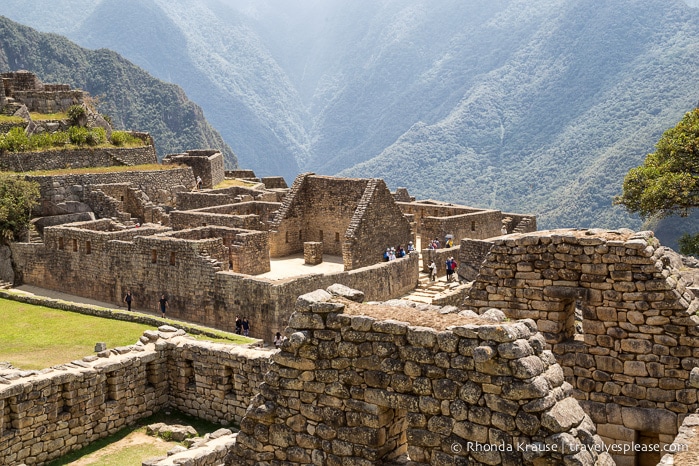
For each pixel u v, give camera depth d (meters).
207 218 57.16
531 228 71.88
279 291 41.75
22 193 58.94
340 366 13.41
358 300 14.34
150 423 23.73
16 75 86.88
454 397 12.19
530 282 17.67
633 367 16.58
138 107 192.50
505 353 11.74
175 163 83.06
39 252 54.72
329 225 61.19
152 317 36.00
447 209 68.19
